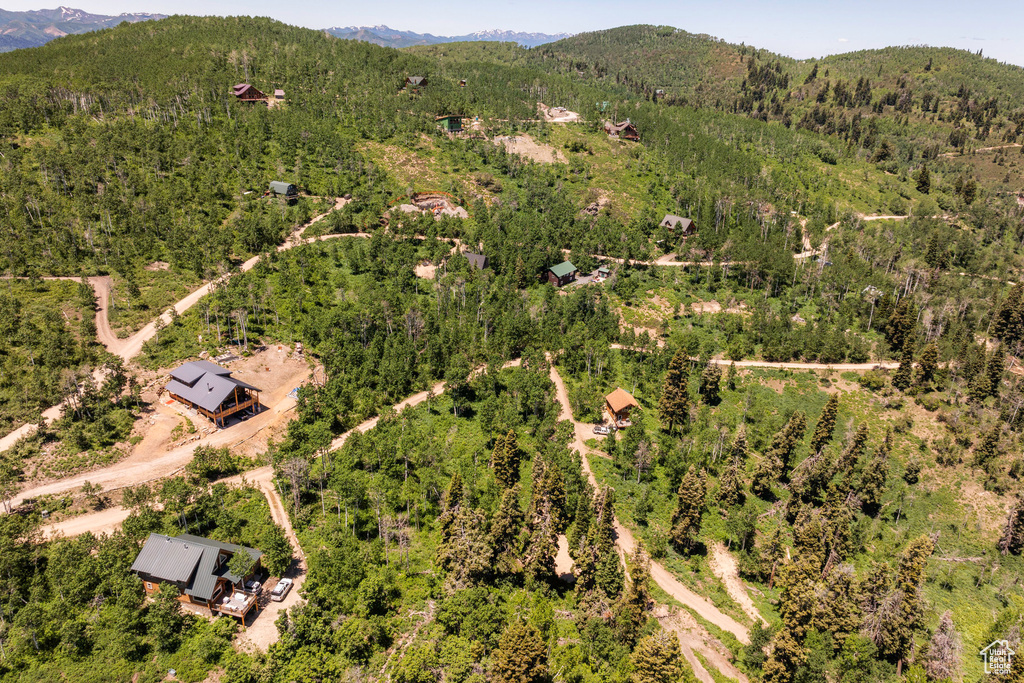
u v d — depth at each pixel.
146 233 142.50
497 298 144.00
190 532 77.38
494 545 79.81
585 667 68.88
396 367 116.31
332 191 176.62
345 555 75.69
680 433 114.25
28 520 78.62
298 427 98.31
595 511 89.69
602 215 190.50
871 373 131.50
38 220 136.62
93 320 118.38
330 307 131.25
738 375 134.75
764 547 88.44
